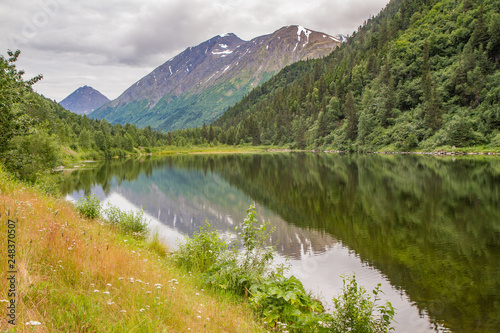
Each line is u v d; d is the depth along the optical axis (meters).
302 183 42.50
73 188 40.25
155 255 11.74
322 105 165.25
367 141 118.94
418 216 23.31
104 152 127.38
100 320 4.20
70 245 6.80
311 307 6.99
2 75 17.08
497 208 24.81
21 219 7.73
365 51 187.75
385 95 122.06
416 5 175.38
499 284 12.41
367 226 21.19
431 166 56.06
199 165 80.56
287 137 183.62
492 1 133.62
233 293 8.09
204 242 10.98
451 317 10.14
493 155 76.75
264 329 5.87
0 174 13.38
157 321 4.45
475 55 107.38
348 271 13.96
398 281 12.89
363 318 6.41
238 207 29.20
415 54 133.25
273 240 18.58
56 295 4.57
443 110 103.75
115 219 17.22
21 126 19.25
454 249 16.47
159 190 39.81
